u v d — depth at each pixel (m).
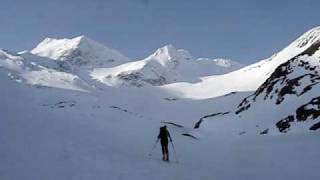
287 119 73.06
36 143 21.00
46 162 17.98
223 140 70.31
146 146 35.28
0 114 25.42
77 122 35.09
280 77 105.38
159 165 21.55
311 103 72.69
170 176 18.77
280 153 43.53
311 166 33.34
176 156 32.25
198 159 32.66
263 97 102.19
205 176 20.77
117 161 20.30
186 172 20.89
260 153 43.91
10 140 20.44
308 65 101.56
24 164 17.11
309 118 68.75
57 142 22.19
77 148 21.66
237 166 30.58
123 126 69.19
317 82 88.69
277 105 89.69
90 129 32.97
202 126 96.44
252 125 84.75
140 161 21.67
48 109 37.97
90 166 18.23
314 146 46.66
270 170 29.22
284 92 93.56
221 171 25.08
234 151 45.66
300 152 43.53
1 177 14.95
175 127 86.38
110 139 30.62
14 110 28.22
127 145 30.77
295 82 94.12
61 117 33.91
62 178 15.88
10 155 17.97
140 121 86.81
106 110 96.50
